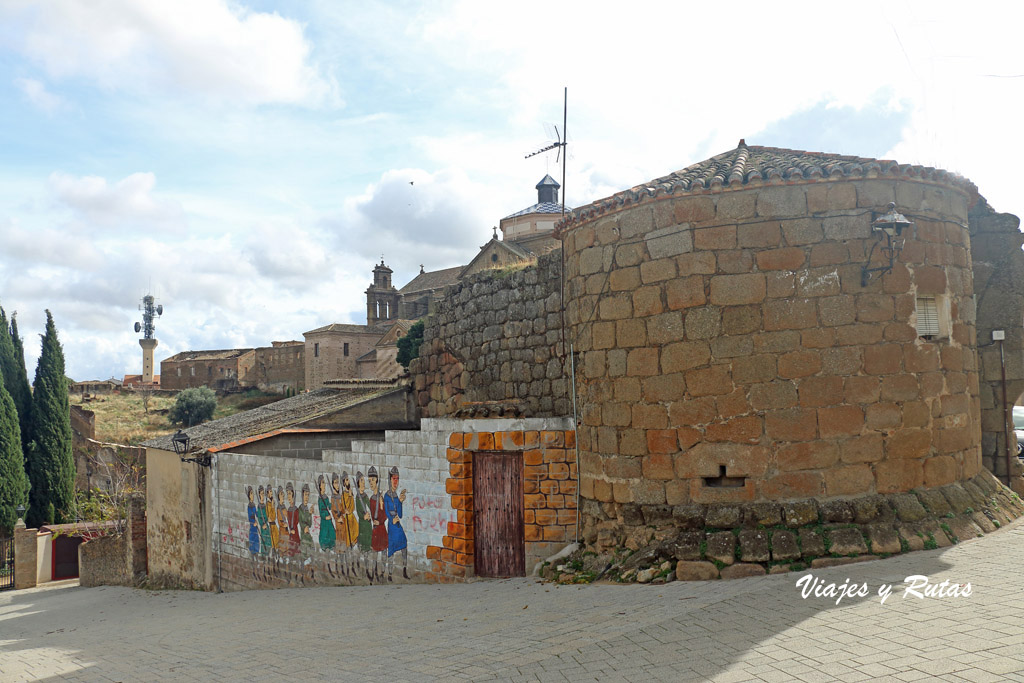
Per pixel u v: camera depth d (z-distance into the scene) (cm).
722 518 980
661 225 1048
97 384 7956
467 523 1240
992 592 721
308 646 955
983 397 1328
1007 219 1350
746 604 787
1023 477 1300
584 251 1164
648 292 1059
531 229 4441
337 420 2020
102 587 2706
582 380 1171
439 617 994
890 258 984
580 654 709
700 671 613
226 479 1916
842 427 973
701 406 1009
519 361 1562
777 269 992
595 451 1133
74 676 995
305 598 1420
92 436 5247
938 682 522
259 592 1714
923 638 616
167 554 2272
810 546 927
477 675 698
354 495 1487
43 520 4047
